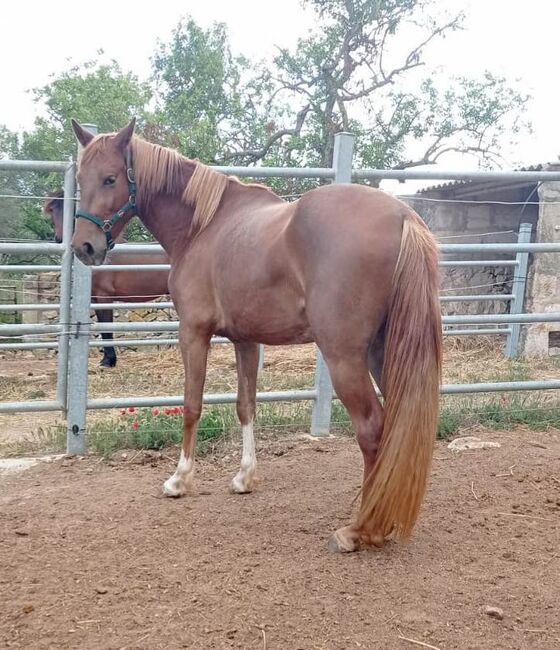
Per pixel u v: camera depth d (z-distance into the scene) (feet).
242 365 12.00
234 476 12.94
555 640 7.21
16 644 7.17
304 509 11.09
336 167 14.71
